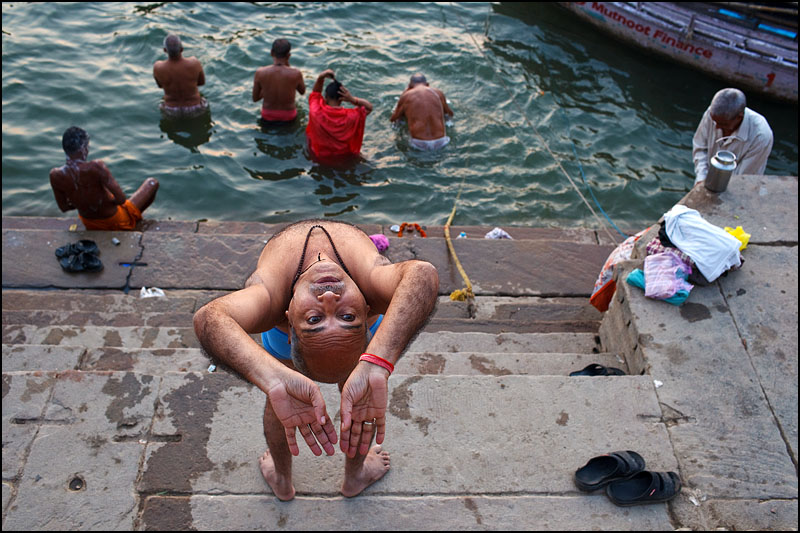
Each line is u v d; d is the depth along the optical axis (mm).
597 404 3742
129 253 6164
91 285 5855
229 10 11883
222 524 3105
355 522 3152
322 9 12156
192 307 5523
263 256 2533
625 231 7840
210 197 7965
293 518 3146
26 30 10664
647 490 3246
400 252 6316
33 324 5051
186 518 3113
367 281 2404
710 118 5898
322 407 1971
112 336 4695
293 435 2041
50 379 3611
